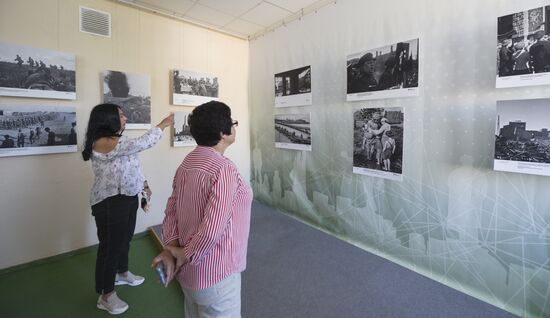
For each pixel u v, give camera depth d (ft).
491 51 5.58
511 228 5.60
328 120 9.27
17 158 7.40
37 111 7.51
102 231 5.66
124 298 6.35
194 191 3.23
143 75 9.45
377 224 8.11
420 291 6.44
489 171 5.79
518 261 5.57
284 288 6.62
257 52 12.12
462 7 5.91
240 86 12.64
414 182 7.07
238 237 3.46
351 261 7.85
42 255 7.89
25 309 5.97
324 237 9.44
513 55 5.25
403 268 7.45
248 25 11.12
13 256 7.47
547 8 4.86
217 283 3.27
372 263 7.72
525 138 5.22
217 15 10.17
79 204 8.42
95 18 8.47
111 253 5.74
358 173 8.43
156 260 3.29
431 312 5.74
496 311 5.74
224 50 11.91
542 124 5.03
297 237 9.46
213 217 2.94
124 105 9.04
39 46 7.53
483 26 5.65
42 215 7.84
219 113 3.40
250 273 7.28
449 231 6.53
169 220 3.81
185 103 10.53
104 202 5.56
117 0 8.87
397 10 7.06
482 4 5.64
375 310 5.82
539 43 4.97
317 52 9.40
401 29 7.00
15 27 7.16
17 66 7.13
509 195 5.57
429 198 6.81
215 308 3.37
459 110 6.12
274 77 11.34
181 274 3.40
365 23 7.83
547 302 5.28
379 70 7.54
